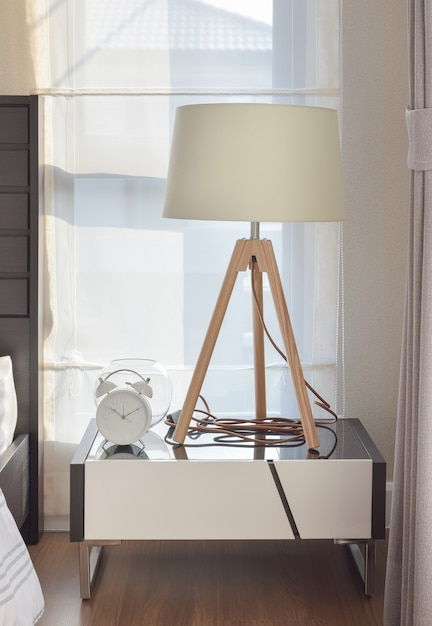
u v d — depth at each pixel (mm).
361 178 2959
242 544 2855
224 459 2414
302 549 2818
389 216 2977
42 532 2939
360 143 2945
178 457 2430
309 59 2861
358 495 2428
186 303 2961
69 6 2824
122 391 2488
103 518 2414
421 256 1993
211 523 2422
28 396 2805
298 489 2416
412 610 2021
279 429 2637
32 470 2828
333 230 2902
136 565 2695
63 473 2967
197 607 2428
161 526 2420
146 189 2908
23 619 2021
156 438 2596
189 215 2320
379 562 2699
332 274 2922
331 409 2990
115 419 2492
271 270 2510
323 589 2537
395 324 3021
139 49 2855
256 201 2268
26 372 2799
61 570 2660
